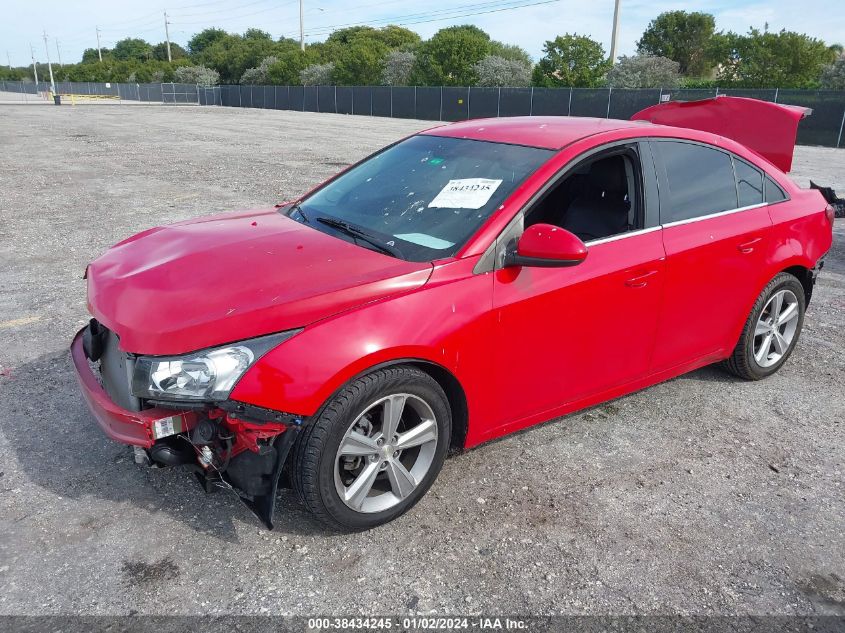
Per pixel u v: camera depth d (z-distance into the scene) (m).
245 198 10.65
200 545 2.81
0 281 6.21
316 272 2.86
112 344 2.88
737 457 3.67
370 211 3.47
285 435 2.55
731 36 55.22
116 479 3.24
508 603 2.58
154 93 77.25
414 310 2.78
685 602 2.63
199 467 2.74
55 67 151.25
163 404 2.53
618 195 3.52
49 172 13.51
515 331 3.09
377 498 2.94
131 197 10.66
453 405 3.12
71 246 7.53
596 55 46.47
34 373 4.33
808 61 41.34
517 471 3.45
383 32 92.50
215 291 2.73
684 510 3.19
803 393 4.47
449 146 3.82
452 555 2.82
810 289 4.69
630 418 4.06
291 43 91.38
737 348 4.37
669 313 3.72
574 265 2.90
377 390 2.69
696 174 3.88
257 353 2.53
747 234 4.01
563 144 3.42
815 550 2.96
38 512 2.98
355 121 37.84
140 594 2.54
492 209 3.12
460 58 53.12
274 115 43.31
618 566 2.80
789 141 4.82
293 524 2.96
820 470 3.58
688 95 31.75
